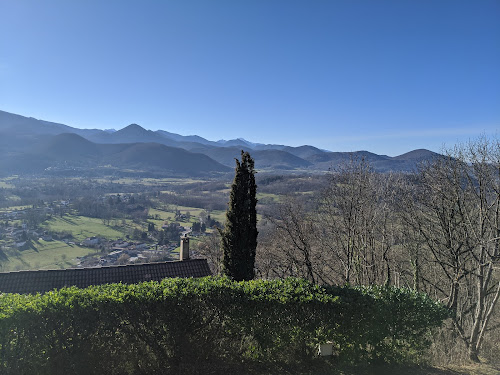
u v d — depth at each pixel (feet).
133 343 21.42
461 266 38.45
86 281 49.75
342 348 23.41
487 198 35.60
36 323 19.67
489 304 43.32
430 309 24.63
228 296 22.74
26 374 19.47
